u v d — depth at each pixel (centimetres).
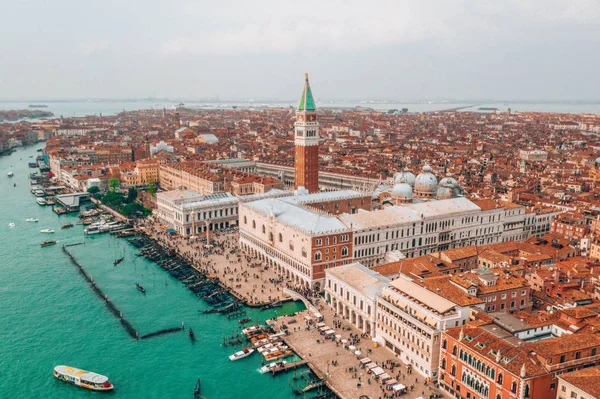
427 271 18975
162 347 16912
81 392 14588
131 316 19162
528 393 11506
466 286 15562
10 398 14312
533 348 12169
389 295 16225
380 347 16475
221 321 18688
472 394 12938
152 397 14300
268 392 14375
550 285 17438
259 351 16350
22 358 16338
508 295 16275
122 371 15575
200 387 14662
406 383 14325
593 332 12962
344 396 13838
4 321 18850
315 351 16250
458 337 13400
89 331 18075
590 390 10669
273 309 19600
